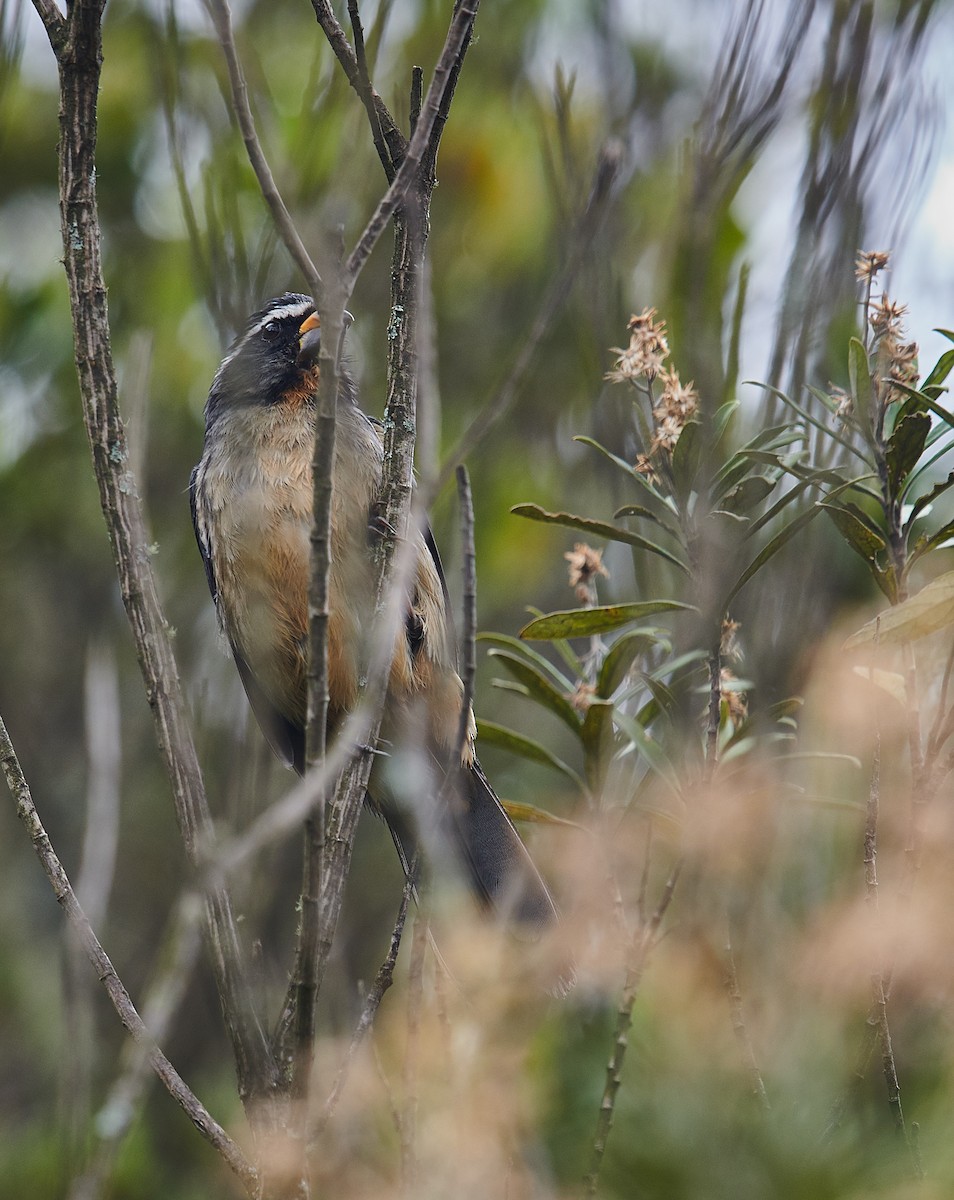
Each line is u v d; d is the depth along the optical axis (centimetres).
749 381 614
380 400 1001
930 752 506
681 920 530
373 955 1047
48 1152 949
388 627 502
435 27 987
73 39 613
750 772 583
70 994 667
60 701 1284
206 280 757
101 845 759
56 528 1261
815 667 606
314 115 851
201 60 888
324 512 477
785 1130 388
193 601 1127
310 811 466
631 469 619
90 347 614
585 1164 479
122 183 1164
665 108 934
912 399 562
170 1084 527
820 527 661
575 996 542
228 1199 859
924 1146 406
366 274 1015
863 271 571
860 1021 456
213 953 565
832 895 520
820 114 683
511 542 1138
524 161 1103
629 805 603
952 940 441
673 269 722
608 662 673
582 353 759
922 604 496
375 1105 556
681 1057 414
